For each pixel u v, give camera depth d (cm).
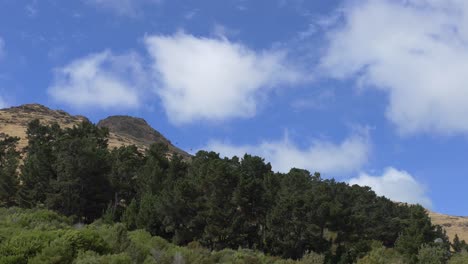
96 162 7881
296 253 6844
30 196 7706
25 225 4219
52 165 7906
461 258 5209
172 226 6844
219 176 7162
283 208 6925
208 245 6638
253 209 7275
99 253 2842
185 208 6894
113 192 8281
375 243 7281
